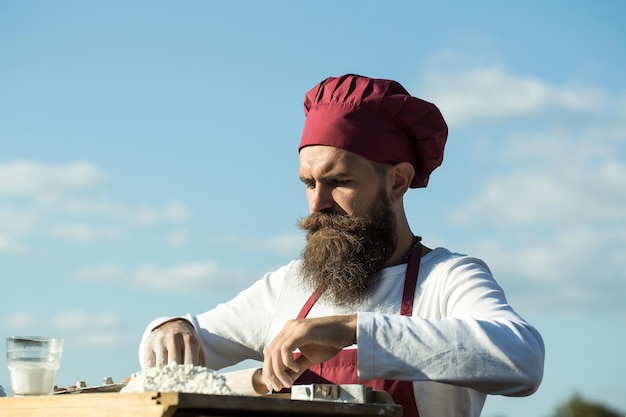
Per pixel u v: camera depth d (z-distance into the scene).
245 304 3.11
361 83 2.94
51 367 2.50
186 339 2.76
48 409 2.01
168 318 2.89
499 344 2.36
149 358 2.75
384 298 2.85
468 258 2.86
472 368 2.32
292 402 1.87
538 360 2.41
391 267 2.90
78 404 1.93
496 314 2.57
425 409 2.66
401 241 2.98
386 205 2.92
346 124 2.88
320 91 2.97
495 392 2.38
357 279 2.84
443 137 3.08
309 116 2.98
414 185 3.10
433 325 2.37
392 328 2.34
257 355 3.11
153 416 1.73
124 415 1.80
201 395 1.73
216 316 3.11
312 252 2.88
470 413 2.74
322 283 2.89
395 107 2.92
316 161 2.89
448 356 2.32
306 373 2.76
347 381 2.70
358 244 2.83
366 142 2.88
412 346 2.32
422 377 2.33
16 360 2.47
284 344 2.29
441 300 2.78
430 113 3.00
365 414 2.03
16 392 2.47
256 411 1.87
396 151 2.94
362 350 2.31
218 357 3.09
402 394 2.66
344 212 2.88
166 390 1.91
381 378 2.33
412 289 2.84
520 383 2.36
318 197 2.90
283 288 3.08
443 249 2.97
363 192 2.88
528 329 2.48
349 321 2.38
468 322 2.39
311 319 2.36
